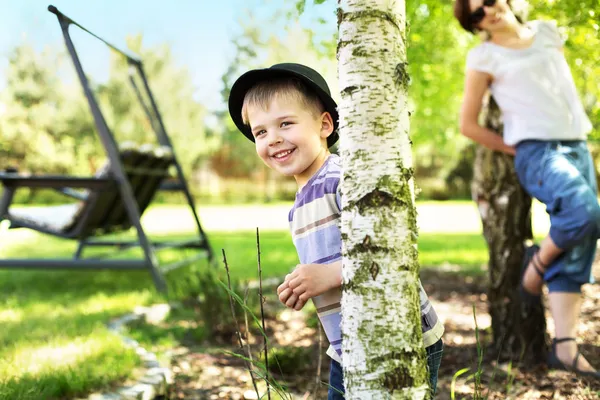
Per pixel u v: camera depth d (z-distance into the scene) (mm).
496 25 2781
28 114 21328
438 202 24422
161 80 21625
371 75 1438
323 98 1850
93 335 3303
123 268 5340
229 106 1993
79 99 21219
